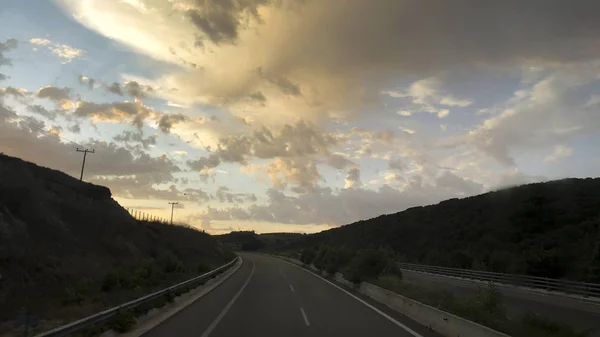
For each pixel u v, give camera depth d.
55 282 24.84
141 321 12.48
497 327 10.25
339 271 34.78
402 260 62.75
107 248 42.75
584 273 32.88
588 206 52.12
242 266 53.81
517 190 63.28
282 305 17.20
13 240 28.75
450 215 75.25
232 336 10.63
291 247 137.50
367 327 12.07
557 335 10.41
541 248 40.69
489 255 46.59
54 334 7.72
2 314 13.09
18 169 42.91
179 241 67.38
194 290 21.44
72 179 56.22
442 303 13.77
